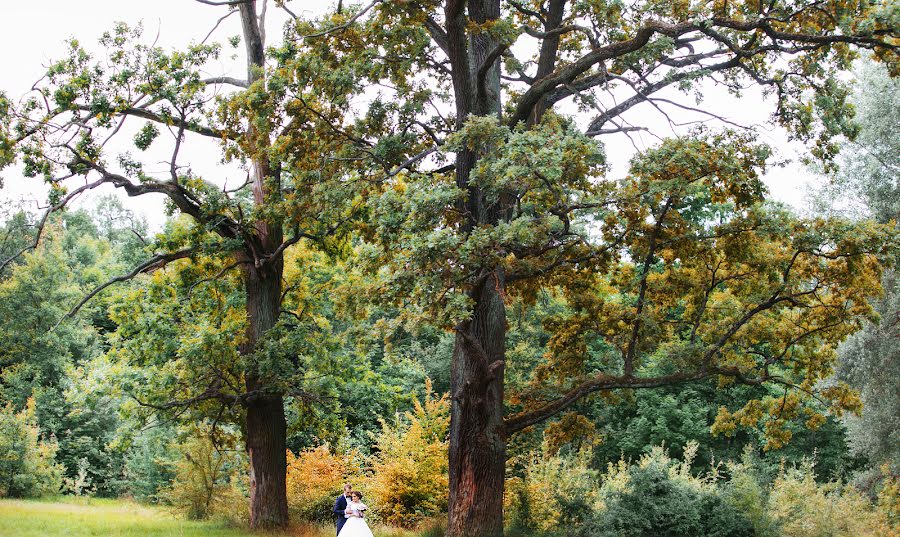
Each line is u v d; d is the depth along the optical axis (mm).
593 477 23234
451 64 18844
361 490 24234
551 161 14789
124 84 20031
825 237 17969
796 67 20375
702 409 38938
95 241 71188
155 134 20547
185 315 23000
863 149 28094
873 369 26500
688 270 20984
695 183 18812
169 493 25688
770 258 19500
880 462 27016
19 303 43750
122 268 56688
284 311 24016
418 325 15203
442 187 16062
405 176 20469
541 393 19656
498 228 15125
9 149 19250
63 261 47844
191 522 22734
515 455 23688
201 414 23375
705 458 38375
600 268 19828
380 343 40906
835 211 28406
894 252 17750
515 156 14977
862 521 22750
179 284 23672
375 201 16141
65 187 19891
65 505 28359
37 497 32719
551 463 21953
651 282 20781
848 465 36812
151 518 23797
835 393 20266
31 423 34844
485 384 16781
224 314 22938
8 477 32094
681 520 19656
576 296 20781
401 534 20359
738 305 20656
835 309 19672
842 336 19891
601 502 21672
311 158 19969
